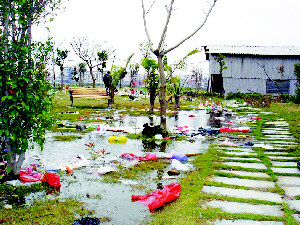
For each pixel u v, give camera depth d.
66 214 3.32
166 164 5.46
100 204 3.62
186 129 9.41
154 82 14.27
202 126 10.64
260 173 4.97
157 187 4.25
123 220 3.20
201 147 7.02
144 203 3.66
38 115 4.51
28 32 4.44
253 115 14.48
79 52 25.30
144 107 17.75
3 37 4.14
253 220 3.23
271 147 6.95
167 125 10.71
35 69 4.36
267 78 31.25
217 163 5.55
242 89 31.14
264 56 31.16
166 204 3.65
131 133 8.64
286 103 23.38
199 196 3.88
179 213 3.37
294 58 31.08
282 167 5.35
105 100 22.88
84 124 10.37
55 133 8.52
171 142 7.54
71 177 4.64
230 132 9.38
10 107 4.02
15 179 4.41
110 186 4.26
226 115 14.18
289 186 4.36
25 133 4.36
